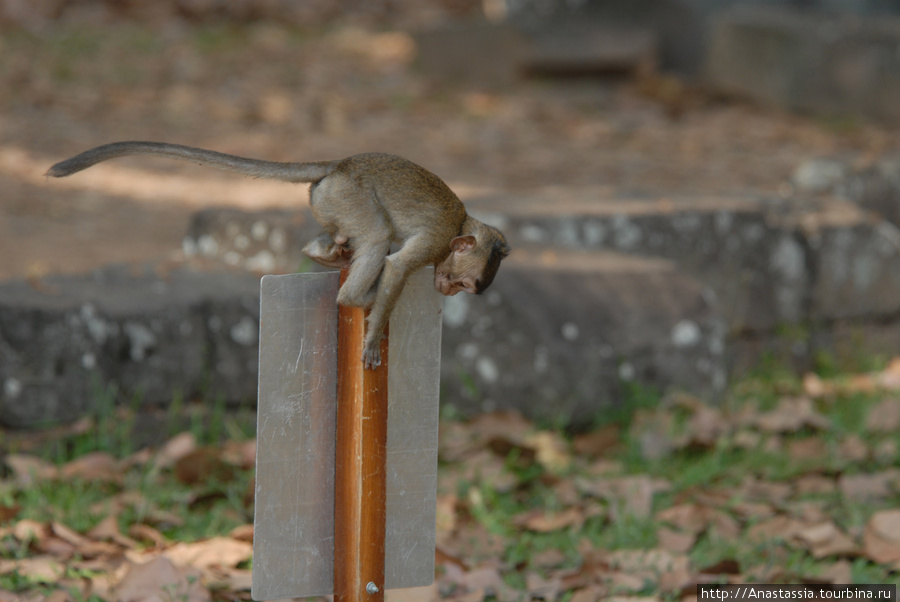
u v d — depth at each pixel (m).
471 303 9.59
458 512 8.08
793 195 13.49
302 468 5.16
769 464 9.35
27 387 8.41
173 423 8.88
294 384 5.10
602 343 9.70
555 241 11.35
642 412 9.62
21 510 7.50
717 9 26.02
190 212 15.26
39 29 25.69
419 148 19.61
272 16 28.88
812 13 25.66
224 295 9.23
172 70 23.66
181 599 6.38
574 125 21.83
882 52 22.22
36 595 6.43
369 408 5.11
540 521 7.96
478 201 12.27
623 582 7.02
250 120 20.73
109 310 8.66
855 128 22.03
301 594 5.23
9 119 19.25
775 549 7.70
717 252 11.77
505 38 24.61
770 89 23.55
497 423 9.38
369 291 5.14
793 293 12.16
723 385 10.32
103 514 7.59
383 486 5.20
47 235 13.71
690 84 24.81
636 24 25.27
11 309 8.36
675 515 8.09
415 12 30.94
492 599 6.91
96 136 18.81
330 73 24.67
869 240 12.55
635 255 11.48
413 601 6.69
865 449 9.60
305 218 10.76
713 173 18.47
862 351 12.59
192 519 7.75
